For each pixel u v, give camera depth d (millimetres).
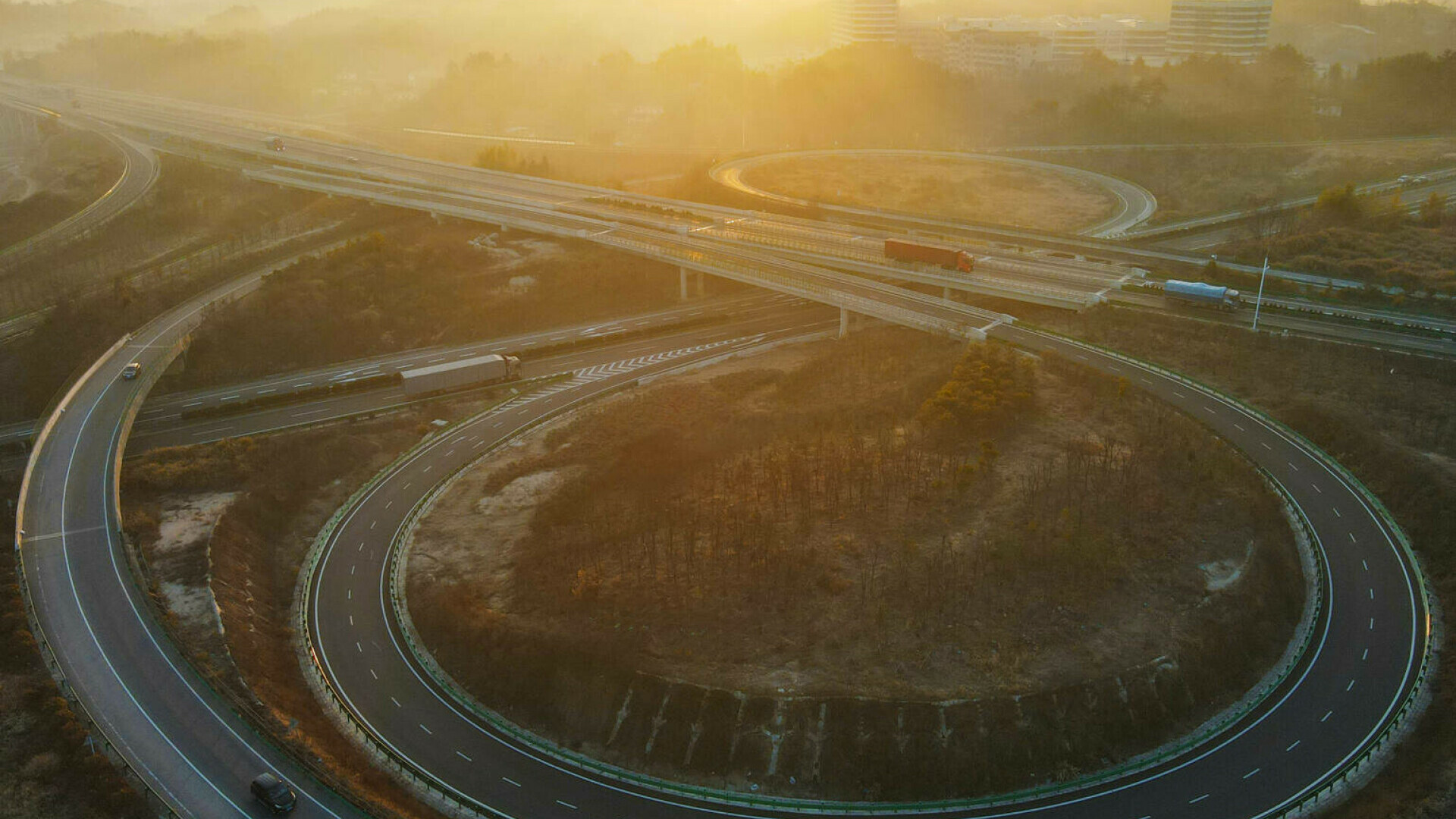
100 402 143875
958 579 101938
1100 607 98062
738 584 103938
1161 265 197625
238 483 134750
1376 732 87625
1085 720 87188
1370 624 99500
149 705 87562
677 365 178250
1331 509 115750
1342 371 144875
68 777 79812
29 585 103688
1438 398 134875
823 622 97438
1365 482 120312
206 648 97375
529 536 120500
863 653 93062
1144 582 101438
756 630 97125
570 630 99812
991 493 116875
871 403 143750
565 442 145375
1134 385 142875
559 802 85688
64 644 95188
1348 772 83375
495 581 112000
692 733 88938
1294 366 147500
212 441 148375
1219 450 124188
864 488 119062
